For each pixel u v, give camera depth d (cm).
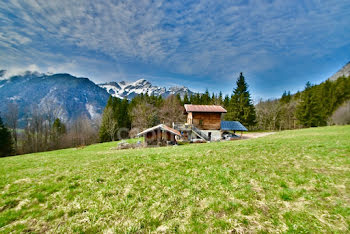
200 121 3944
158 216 514
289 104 7888
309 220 452
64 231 475
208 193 646
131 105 7900
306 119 5900
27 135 5416
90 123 7756
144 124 6150
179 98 8706
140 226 472
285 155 1159
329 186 645
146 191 701
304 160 1013
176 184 748
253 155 1210
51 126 6406
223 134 4684
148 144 3194
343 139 1622
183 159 1167
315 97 5916
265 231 423
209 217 496
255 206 537
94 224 494
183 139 3838
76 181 866
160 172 930
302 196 585
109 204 606
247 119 6212
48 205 636
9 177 1045
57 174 1027
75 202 643
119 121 6869
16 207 645
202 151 1445
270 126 8038
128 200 629
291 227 427
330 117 5469
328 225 427
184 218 499
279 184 694
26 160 1853
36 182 896
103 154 1905
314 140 1722
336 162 924
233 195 614
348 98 5444
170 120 6631
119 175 916
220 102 8412
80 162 1399
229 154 1270
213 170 909
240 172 858
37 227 504
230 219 473
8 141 4484
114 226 480
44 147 5512
